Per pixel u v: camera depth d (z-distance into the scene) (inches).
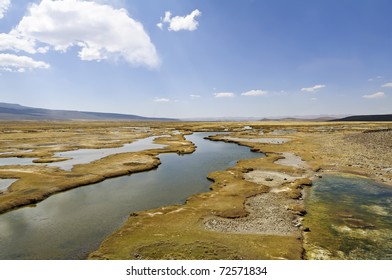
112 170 2032.5
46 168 2105.1
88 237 1029.8
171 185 1716.3
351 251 896.9
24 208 1336.1
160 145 3535.9
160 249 895.7
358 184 1652.3
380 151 2556.6
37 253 911.7
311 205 1326.3
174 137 4544.8
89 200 1448.1
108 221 1176.2
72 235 1046.4
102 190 1620.3
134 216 1194.6
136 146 3452.3
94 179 1791.3
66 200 1448.1
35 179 1765.5
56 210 1306.6
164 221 1131.3
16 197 1412.4
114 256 857.5
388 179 1734.7
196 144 3752.5
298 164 2209.6
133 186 1697.8
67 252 918.4
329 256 866.8
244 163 2267.5
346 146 2974.9
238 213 1203.2
